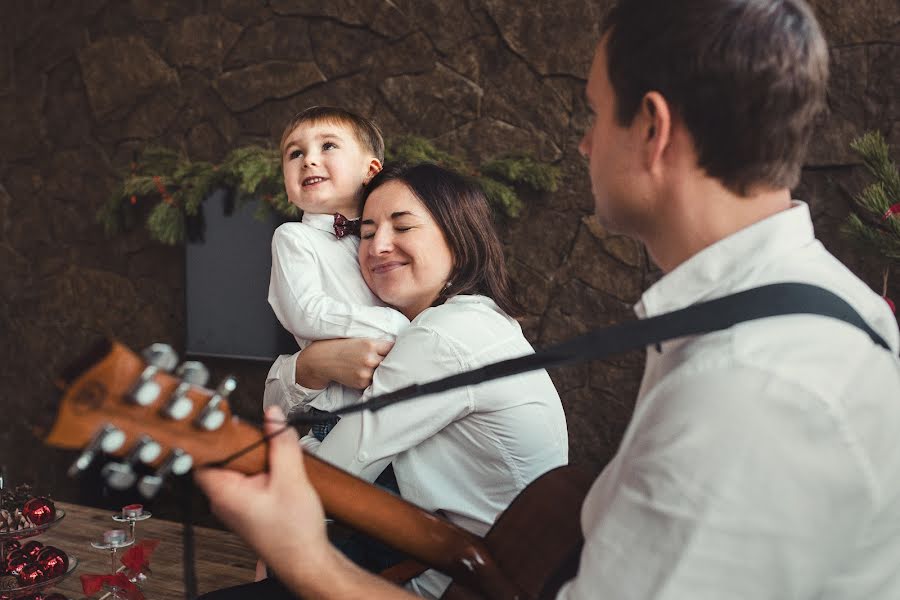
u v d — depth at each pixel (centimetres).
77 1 394
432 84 343
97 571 215
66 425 60
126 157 392
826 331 63
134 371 62
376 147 194
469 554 95
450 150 342
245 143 371
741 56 65
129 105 389
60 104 401
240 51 370
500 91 335
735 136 67
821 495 59
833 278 70
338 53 356
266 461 71
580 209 328
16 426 416
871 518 63
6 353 418
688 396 62
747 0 67
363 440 128
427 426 128
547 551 96
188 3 376
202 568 226
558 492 102
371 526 92
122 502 362
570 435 331
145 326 388
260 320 353
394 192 148
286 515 69
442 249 147
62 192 402
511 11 331
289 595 126
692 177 69
